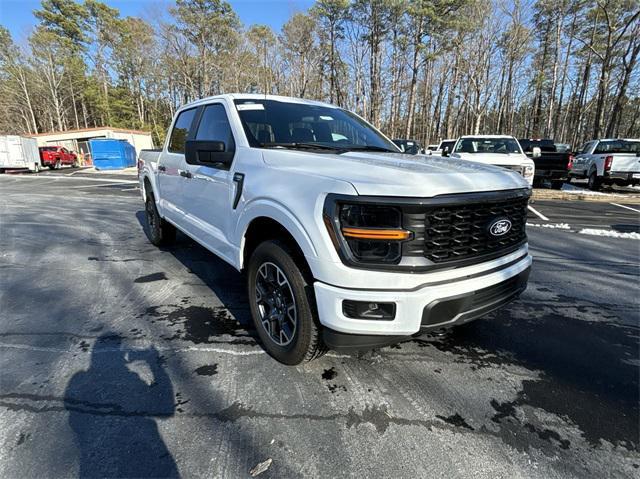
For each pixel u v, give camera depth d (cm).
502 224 208
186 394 204
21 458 159
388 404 199
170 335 270
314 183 194
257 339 266
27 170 2497
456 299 186
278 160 232
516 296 230
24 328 278
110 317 299
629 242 567
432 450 168
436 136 4572
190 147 272
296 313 213
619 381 222
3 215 766
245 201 243
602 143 1353
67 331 274
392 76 3872
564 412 195
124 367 229
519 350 257
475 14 2992
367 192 176
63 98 5147
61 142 3362
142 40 5025
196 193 330
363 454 165
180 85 5178
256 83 4672
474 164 243
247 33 4666
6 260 453
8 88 4675
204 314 305
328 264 182
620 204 982
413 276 179
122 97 5453
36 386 208
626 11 2484
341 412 192
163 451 165
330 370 229
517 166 885
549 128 3375
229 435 175
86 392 204
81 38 5203
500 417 190
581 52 3228
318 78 4269
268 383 215
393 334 182
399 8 3294
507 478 154
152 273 406
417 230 179
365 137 334
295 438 174
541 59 3744
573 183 1556
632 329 289
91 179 1794
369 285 178
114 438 171
